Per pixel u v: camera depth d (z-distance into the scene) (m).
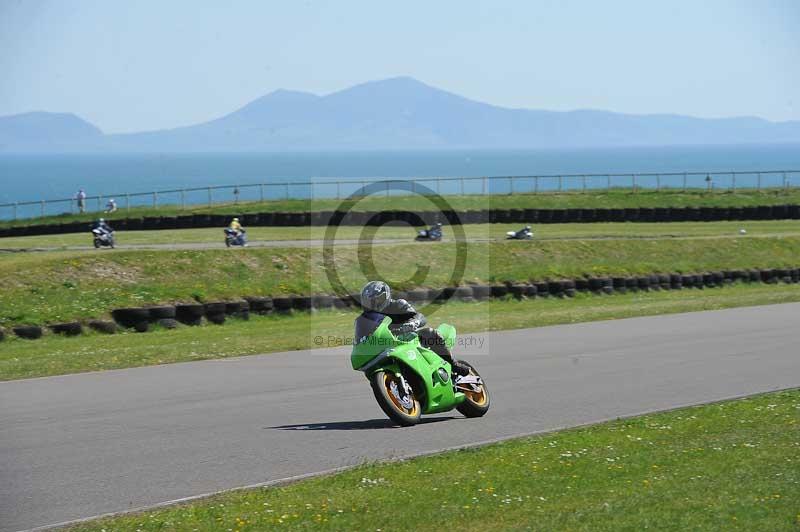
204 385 31.47
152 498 18.00
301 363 36.53
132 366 35.81
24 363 35.94
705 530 15.66
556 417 26.08
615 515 16.47
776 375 32.66
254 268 63.72
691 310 54.16
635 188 146.75
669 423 24.86
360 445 22.56
